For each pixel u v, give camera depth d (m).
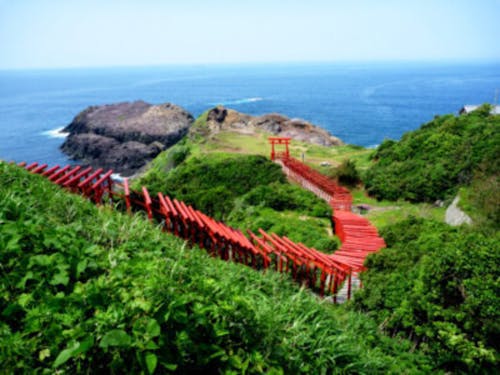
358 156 46.84
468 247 7.92
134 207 11.69
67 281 4.01
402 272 9.78
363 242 15.30
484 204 17.36
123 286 4.07
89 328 3.38
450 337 6.98
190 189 29.48
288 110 159.88
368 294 9.48
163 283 4.02
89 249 4.71
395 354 7.25
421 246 10.91
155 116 107.31
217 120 76.94
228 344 4.08
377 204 28.22
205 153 50.12
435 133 31.94
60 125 137.62
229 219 22.16
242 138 61.75
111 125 102.50
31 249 4.64
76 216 6.62
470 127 30.34
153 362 3.17
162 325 3.67
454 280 7.58
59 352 3.26
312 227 19.78
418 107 153.62
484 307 6.86
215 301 4.45
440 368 7.07
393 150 35.28
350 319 7.95
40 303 3.79
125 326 3.48
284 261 12.79
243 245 11.69
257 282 7.13
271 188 26.14
